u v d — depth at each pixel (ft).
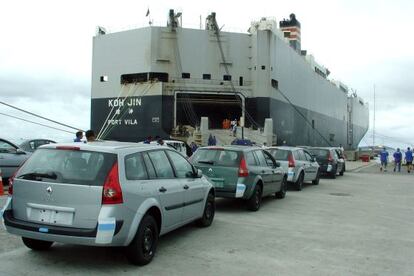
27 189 18.75
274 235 26.48
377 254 22.56
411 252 23.13
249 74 115.44
